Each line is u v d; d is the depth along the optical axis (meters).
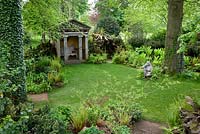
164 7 12.71
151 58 12.74
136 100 6.86
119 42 15.09
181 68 9.64
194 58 11.68
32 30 10.99
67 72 11.02
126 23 17.70
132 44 15.46
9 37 6.21
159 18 14.21
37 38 16.11
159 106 6.43
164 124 5.36
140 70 10.41
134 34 16.33
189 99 4.41
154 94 7.43
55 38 11.84
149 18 14.49
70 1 13.59
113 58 13.55
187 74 9.35
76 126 4.65
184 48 5.23
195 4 9.59
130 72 11.05
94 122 4.82
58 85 8.70
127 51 14.02
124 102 5.69
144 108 6.21
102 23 17.59
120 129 4.66
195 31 4.84
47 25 10.76
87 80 9.52
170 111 5.28
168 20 9.52
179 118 4.67
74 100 7.04
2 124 3.09
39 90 8.00
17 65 6.30
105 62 13.63
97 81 9.27
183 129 4.12
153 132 4.98
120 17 20.14
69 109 5.15
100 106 5.83
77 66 12.55
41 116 4.29
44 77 9.01
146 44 14.84
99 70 11.48
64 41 13.05
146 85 8.45
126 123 5.12
